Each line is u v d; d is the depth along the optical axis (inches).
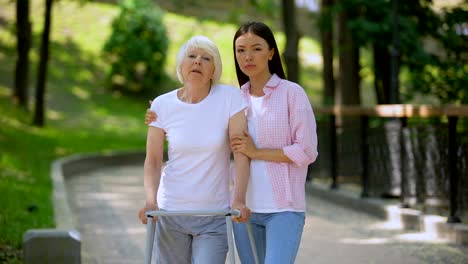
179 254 209.2
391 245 375.2
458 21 619.2
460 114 370.0
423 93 631.8
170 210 204.5
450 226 381.7
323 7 730.2
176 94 208.5
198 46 204.8
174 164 206.2
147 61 1241.4
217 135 204.2
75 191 637.9
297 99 211.5
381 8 634.8
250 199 211.8
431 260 336.2
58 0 1016.2
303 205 212.7
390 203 475.5
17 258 313.3
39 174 619.5
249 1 975.0
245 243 215.8
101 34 1425.9
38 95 986.7
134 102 1238.9
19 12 1034.7
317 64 1445.6
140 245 389.7
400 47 617.9
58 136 949.2
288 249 205.9
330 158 636.1
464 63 644.7
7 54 1268.5
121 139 1045.2
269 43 214.2
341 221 461.4
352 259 343.6
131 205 549.3
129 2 1240.2
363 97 1320.1
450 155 383.9
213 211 196.4
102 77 1294.3
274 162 210.2
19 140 822.5
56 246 292.5
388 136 491.8
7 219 387.5
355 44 637.3
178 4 1020.5
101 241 401.4
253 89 217.3
